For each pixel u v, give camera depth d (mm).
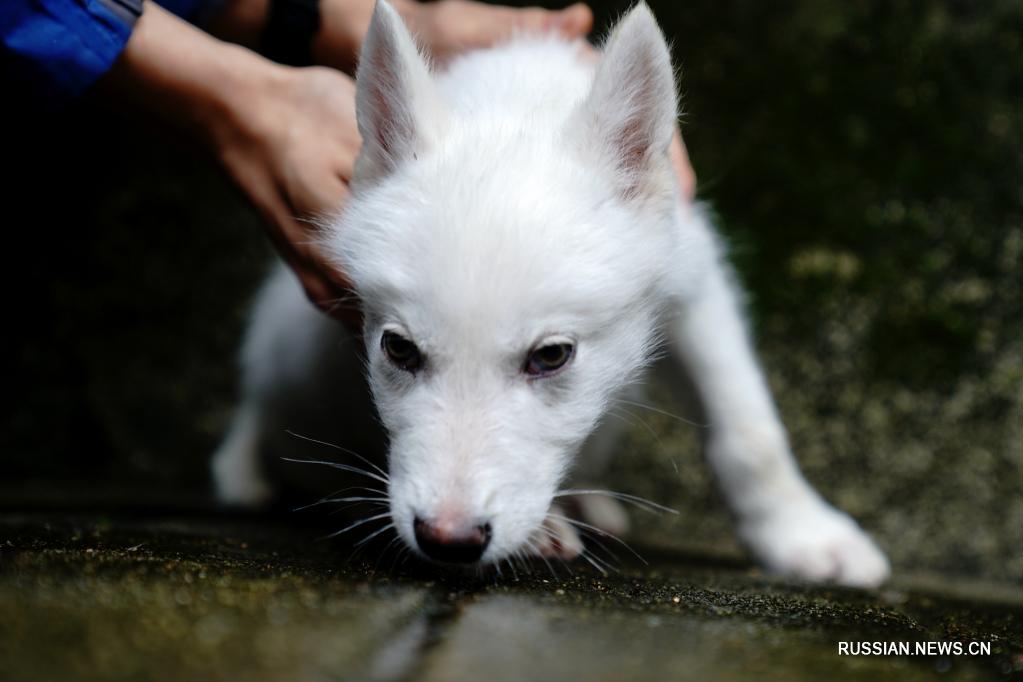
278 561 412
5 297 873
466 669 284
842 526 598
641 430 833
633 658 302
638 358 490
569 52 580
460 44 621
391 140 475
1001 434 811
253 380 721
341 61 638
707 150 861
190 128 510
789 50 862
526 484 436
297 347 634
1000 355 822
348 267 474
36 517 544
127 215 885
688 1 864
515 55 562
